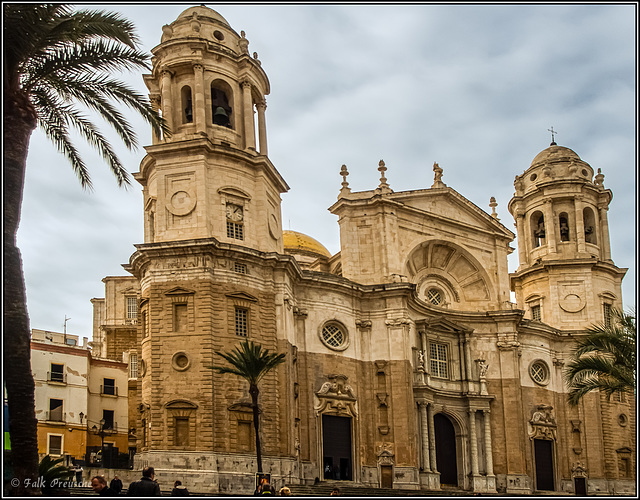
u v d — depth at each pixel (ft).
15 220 93.76
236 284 170.19
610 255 263.08
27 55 98.78
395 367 198.80
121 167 117.29
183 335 163.43
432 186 228.63
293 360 179.52
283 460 168.35
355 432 194.59
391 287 202.49
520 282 267.39
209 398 158.71
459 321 228.43
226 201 177.27
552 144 274.16
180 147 175.32
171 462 155.74
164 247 167.53
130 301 260.42
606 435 243.60
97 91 109.60
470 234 232.53
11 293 91.20
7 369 89.92
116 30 105.70
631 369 141.08
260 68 197.16
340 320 198.59
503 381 227.40
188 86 188.85
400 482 191.21
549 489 232.94
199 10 199.21
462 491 205.46
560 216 265.75
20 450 89.15
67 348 202.49
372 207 212.43
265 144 195.11
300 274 190.49
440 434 217.56
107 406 216.95
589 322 249.96
